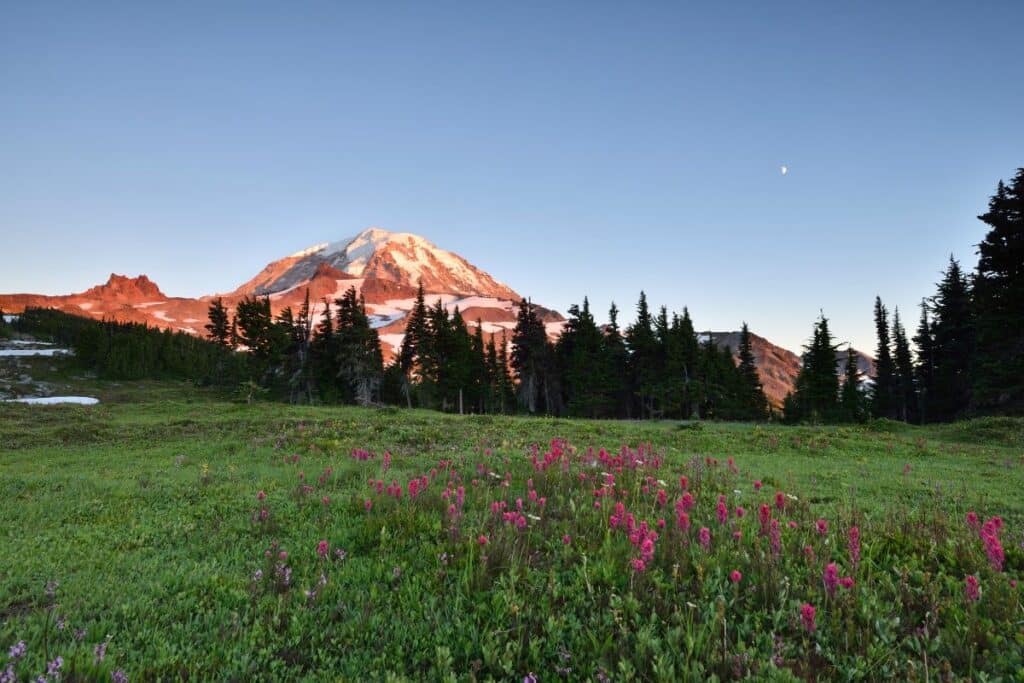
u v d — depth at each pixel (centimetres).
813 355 6003
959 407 5331
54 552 727
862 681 377
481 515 803
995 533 574
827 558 578
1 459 2156
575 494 929
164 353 11025
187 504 1076
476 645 430
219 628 463
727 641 422
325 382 7100
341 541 718
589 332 6850
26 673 376
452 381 6706
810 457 1984
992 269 4056
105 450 2391
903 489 1245
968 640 419
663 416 6712
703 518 791
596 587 530
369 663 414
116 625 475
